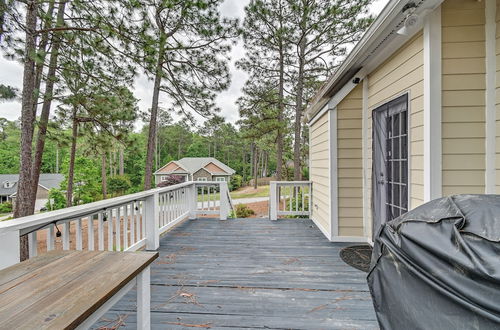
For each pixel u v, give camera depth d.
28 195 5.20
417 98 2.22
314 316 1.79
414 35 2.25
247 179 33.88
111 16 4.23
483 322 0.74
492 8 1.92
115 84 5.89
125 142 6.71
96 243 4.91
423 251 0.98
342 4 7.54
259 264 2.73
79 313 0.80
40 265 1.17
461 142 1.98
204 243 3.49
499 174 1.87
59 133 6.37
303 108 9.69
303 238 3.72
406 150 2.44
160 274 2.48
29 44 4.64
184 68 6.91
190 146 35.16
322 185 4.12
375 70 3.10
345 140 3.48
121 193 21.83
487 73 1.93
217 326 1.67
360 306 1.91
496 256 0.79
